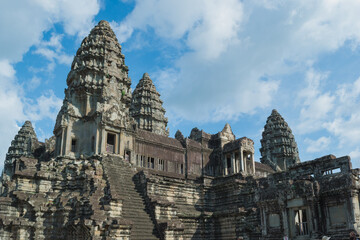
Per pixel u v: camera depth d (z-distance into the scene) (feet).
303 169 131.75
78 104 183.11
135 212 134.82
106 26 212.64
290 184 119.75
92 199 126.82
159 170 185.98
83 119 178.50
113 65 197.67
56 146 178.09
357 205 106.01
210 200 187.42
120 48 212.23
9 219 126.82
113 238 113.80
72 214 128.67
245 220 156.66
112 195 126.93
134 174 160.45
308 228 111.65
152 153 189.57
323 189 112.78
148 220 133.90
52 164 156.25
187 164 200.34
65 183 149.59
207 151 212.84
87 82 183.93
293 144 336.08
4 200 131.54
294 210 118.62
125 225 118.01
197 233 167.22
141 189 149.89
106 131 171.53
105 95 180.14
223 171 207.51
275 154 330.54
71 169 154.51
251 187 170.40
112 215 124.26
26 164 151.94
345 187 106.73
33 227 127.75
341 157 118.62
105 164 157.69
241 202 172.86
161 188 169.17
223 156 211.61
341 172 116.26
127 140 179.22
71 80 193.26
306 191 113.60
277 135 335.47
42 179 146.82
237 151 206.18
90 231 113.50
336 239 105.29
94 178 142.72
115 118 174.60
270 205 126.11
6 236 125.08
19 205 134.00
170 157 196.13
